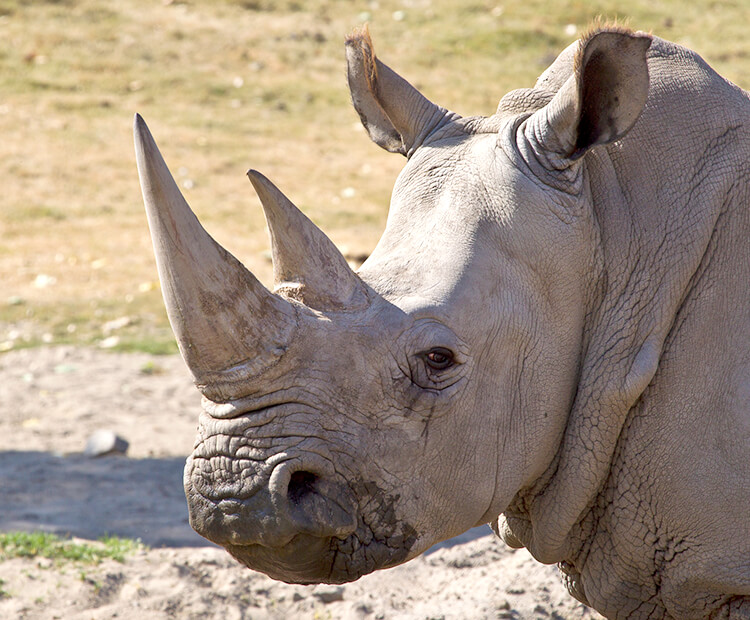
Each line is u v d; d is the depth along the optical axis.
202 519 8.63
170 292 8.27
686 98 10.12
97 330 32.25
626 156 9.97
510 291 9.39
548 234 9.52
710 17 68.50
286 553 8.59
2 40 63.09
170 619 14.40
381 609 14.66
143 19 67.75
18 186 47.28
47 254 39.81
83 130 54.34
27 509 19.42
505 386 9.46
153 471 21.73
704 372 9.71
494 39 65.81
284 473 8.35
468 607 14.40
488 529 18.27
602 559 10.38
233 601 14.94
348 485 8.69
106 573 15.60
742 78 56.28
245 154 52.75
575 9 69.69
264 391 8.50
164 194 8.05
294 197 47.31
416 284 9.17
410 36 66.75
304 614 14.72
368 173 51.53
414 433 8.95
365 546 8.92
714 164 9.94
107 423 24.84
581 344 9.91
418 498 9.06
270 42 66.38
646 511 9.91
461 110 55.81
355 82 10.95
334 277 8.88
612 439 9.85
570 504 10.01
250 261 38.38
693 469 9.67
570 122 9.38
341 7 71.69
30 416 25.25
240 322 8.37
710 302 9.78
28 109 56.00
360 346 8.76
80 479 21.17
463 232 9.40
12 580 15.38
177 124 55.81
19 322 32.81
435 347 8.97
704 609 10.05
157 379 28.23
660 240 9.78
